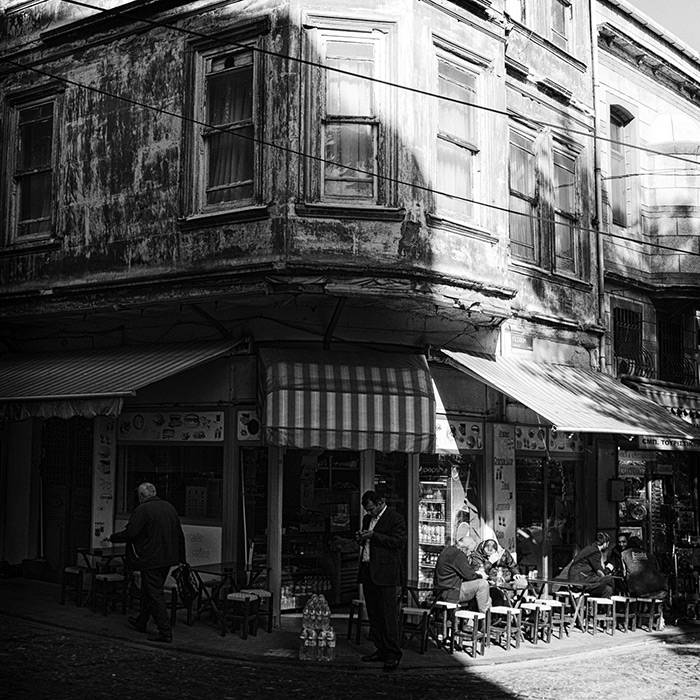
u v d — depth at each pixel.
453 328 14.08
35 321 14.99
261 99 12.47
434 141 12.94
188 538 13.41
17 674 9.44
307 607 10.73
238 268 12.16
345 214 12.18
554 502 16.17
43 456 15.70
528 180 16.02
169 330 13.85
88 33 14.35
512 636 12.75
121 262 13.59
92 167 14.12
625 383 17.39
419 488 14.11
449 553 12.09
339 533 13.55
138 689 9.08
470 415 14.59
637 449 17.50
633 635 13.34
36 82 14.89
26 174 14.97
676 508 18.84
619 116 19.00
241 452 13.09
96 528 14.38
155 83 13.57
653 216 19.22
